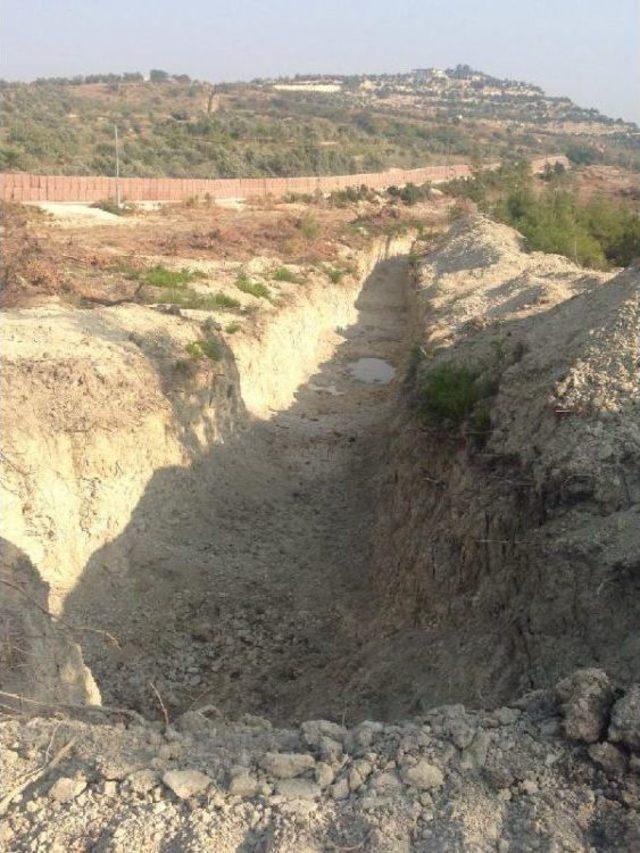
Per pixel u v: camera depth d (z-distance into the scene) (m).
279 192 59.56
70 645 8.49
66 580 12.09
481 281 24.81
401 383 19.88
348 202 58.59
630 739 5.41
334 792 5.45
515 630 8.27
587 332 12.20
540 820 5.16
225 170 71.12
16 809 5.45
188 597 12.96
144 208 46.84
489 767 5.53
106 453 13.16
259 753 5.90
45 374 13.50
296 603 13.06
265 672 11.52
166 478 14.48
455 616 9.73
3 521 11.41
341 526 15.66
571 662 7.40
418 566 10.88
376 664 10.05
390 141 113.56
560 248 33.12
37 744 6.00
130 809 5.38
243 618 12.65
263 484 16.98
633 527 8.04
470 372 14.03
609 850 5.03
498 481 10.29
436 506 11.62
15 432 12.12
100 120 90.88
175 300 21.66
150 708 10.85
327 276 32.25
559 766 5.52
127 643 11.84
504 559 9.40
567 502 9.02
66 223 37.94
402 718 8.50
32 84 140.25
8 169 54.41
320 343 27.89
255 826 5.23
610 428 9.62
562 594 7.89
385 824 5.16
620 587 7.49
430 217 55.25
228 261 29.98
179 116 102.62
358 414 21.95
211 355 17.47
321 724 6.25
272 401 21.42
